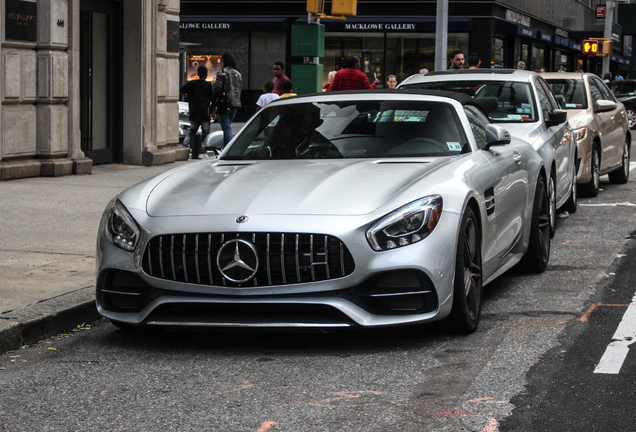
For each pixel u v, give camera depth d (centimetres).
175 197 510
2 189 1109
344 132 606
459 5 3030
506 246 614
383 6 3097
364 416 380
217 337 524
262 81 3203
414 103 625
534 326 530
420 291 470
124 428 371
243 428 368
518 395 401
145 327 546
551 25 4034
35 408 400
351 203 478
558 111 905
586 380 421
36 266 672
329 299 463
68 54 1298
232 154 616
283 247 462
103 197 1059
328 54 3178
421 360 463
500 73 979
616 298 604
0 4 1163
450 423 368
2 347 493
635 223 960
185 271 474
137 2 1485
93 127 1452
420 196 482
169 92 1591
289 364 463
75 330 548
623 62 6172
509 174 620
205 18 3150
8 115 1198
